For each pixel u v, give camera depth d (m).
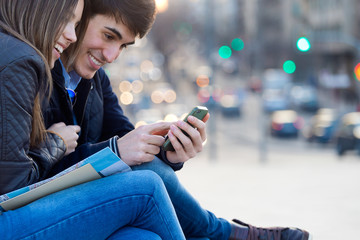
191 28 74.56
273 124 36.47
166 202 1.94
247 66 73.38
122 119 2.87
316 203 6.28
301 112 46.31
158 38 73.50
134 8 2.38
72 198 1.83
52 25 2.03
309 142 33.31
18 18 1.99
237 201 6.69
